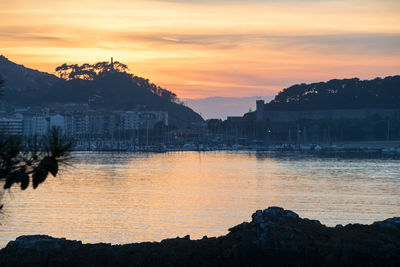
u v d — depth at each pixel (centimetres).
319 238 5359
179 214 10244
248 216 10100
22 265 5178
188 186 15012
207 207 11150
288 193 13512
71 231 8588
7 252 5375
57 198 11850
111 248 5466
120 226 9025
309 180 16688
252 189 14388
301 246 5188
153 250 5362
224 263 5222
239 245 5259
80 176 17262
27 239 5559
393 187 14750
